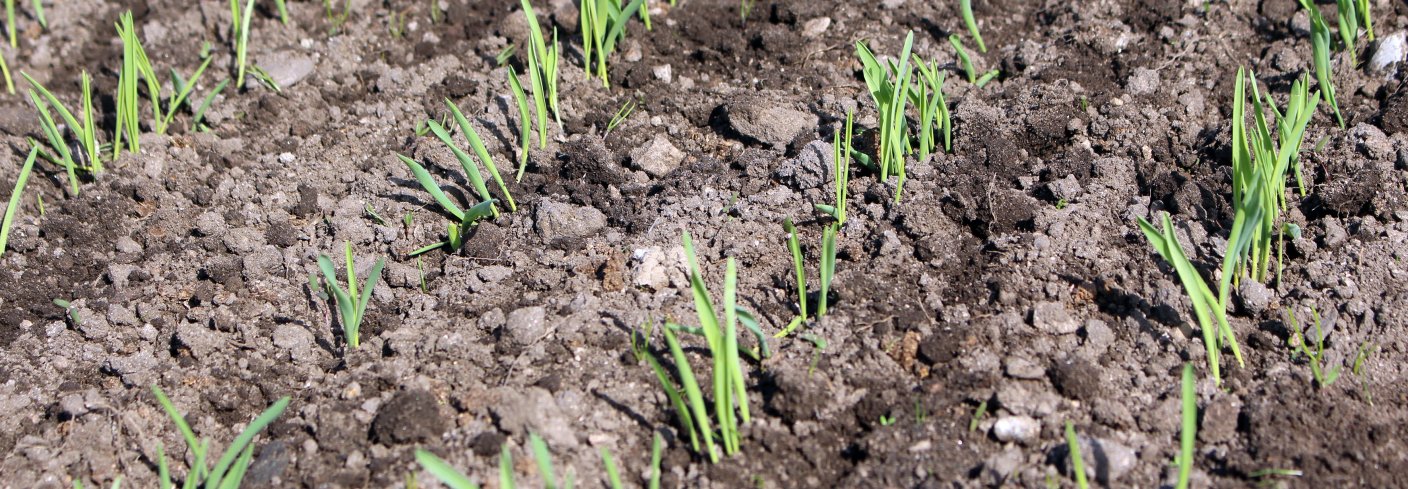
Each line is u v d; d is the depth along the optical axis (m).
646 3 1.64
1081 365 1.38
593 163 1.54
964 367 1.39
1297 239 1.44
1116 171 1.49
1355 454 1.34
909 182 1.49
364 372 1.41
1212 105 1.54
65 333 1.47
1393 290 1.42
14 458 1.40
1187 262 1.35
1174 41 1.58
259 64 1.64
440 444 1.37
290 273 1.49
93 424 1.41
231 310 1.47
